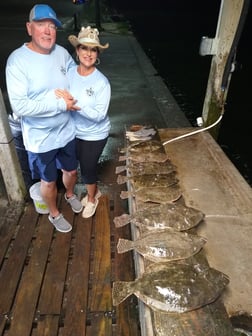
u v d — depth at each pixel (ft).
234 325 5.34
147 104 19.51
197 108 24.72
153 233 6.91
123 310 6.81
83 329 6.41
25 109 6.77
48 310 6.79
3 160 9.41
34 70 6.77
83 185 11.39
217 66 12.30
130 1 102.68
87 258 8.12
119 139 14.94
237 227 7.55
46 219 9.50
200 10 94.32
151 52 43.57
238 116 23.93
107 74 25.86
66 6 72.13
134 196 8.57
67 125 7.95
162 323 5.05
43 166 7.89
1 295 7.08
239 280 6.12
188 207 7.84
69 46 33.50
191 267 5.98
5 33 40.37
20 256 8.12
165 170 9.61
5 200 10.37
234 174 9.91
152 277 5.79
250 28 58.70
